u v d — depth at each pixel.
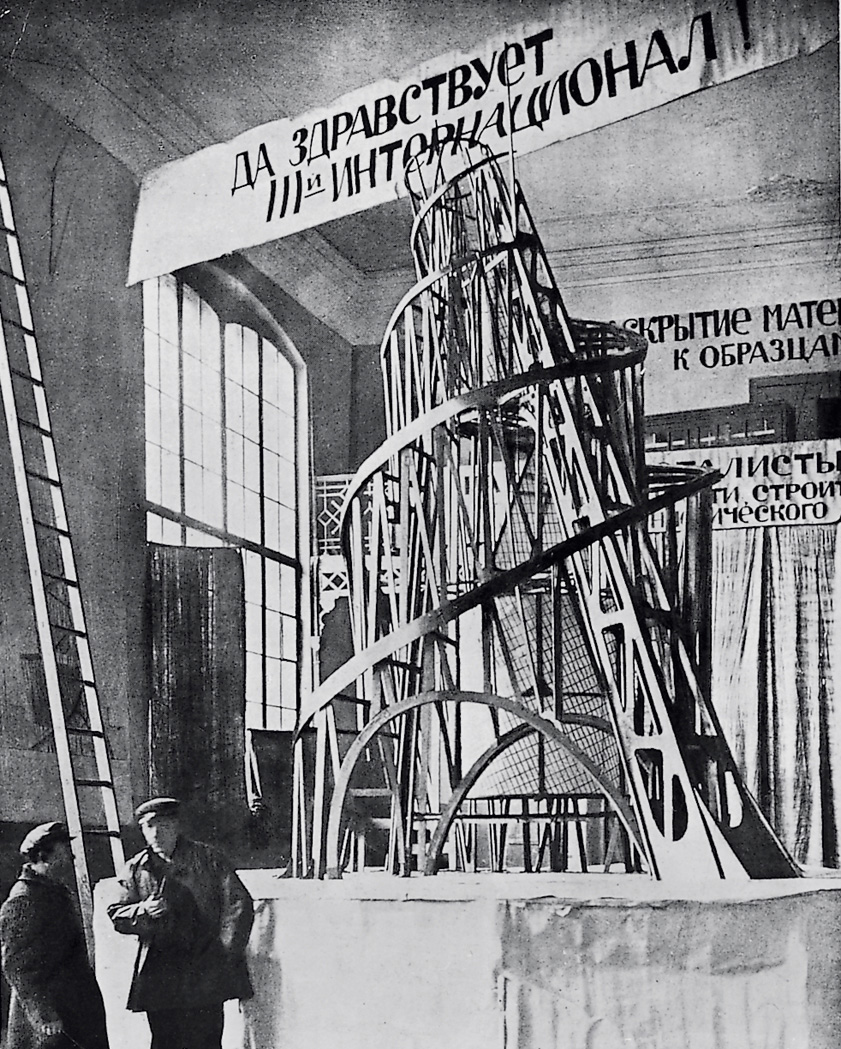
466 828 5.35
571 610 5.31
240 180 6.08
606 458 5.39
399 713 5.39
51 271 6.18
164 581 5.96
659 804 5.14
